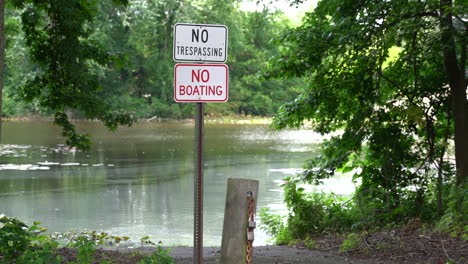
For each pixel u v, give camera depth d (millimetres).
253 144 40875
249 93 82562
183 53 5363
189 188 21344
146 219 15711
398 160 13609
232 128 61125
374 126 13562
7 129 53531
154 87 80688
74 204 17844
